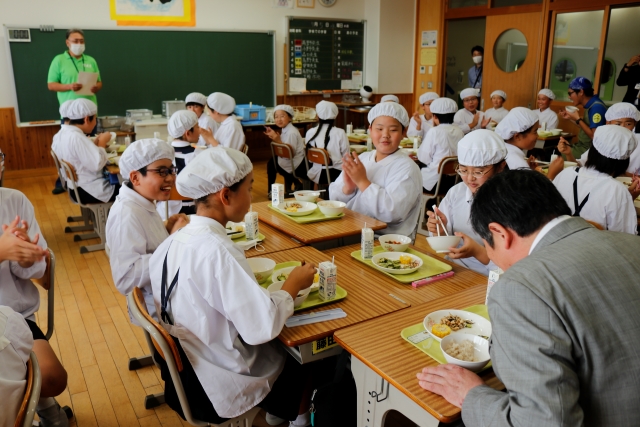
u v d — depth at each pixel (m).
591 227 1.08
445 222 2.26
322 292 1.73
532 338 0.94
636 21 6.21
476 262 2.25
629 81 6.07
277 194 2.75
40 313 3.12
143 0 6.71
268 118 7.40
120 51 6.70
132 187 2.07
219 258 1.44
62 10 6.29
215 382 1.51
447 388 1.20
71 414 2.19
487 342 1.37
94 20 6.49
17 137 6.36
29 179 6.41
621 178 3.57
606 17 6.37
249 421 1.62
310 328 1.55
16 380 1.13
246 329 1.44
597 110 5.04
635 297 0.97
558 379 0.91
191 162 1.54
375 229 2.46
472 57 8.12
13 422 1.12
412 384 1.25
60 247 4.27
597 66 6.58
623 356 0.94
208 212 1.56
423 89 8.63
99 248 4.20
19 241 1.62
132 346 2.76
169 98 7.14
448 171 4.41
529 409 0.92
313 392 1.74
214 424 1.57
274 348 1.71
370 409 1.45
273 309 1.44
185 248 1.48
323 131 4.97
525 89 7.36
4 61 6.14
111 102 6.80
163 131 6.41
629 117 4.02
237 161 1.53
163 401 2.30
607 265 0.99
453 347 1.38
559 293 0.95
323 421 1.67
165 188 2.07
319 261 2.10
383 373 1.30
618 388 0.94
